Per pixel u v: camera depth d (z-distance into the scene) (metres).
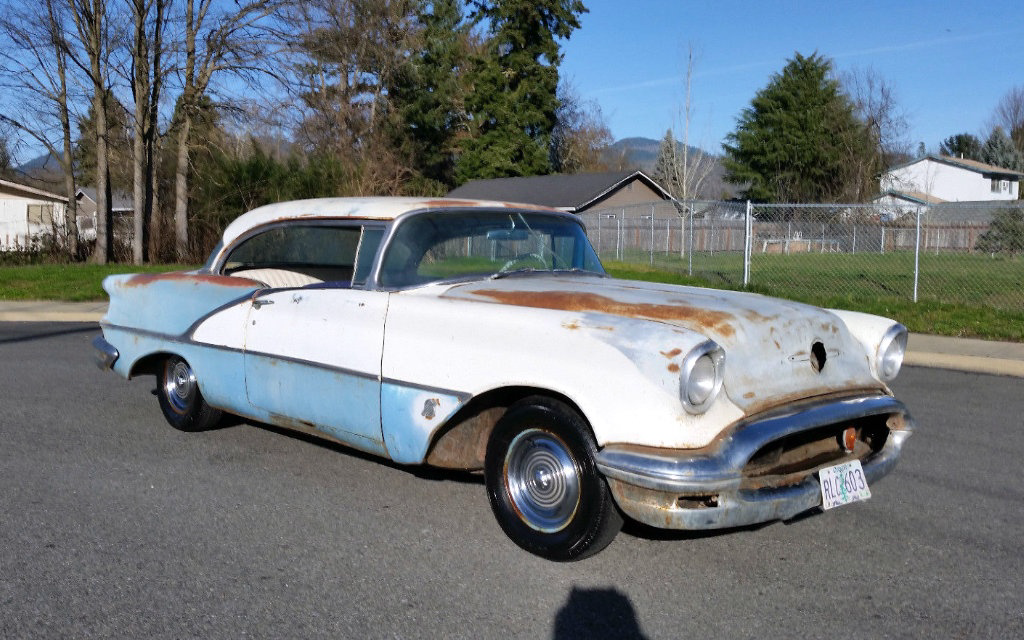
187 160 27.58
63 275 18.75
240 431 6.15
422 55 49.56
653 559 4.02
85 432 6.12
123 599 3.54
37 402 7.06
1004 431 6.62
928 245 32.97
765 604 3.58
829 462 3.91
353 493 4.87
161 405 6.16
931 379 8.88
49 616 3.38
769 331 3.89
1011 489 5.16
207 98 26.31
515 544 4.14
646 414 3.50
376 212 4.77
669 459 3.42
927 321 11.96
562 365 3.75
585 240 5.51
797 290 15.61
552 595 3.63
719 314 3.85
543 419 3.86
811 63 52.12
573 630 3.33
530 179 45.75
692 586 3.74
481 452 4.43
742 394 3.63
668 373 3.48
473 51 52.53
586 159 68.94
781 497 3.61
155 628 3.30
